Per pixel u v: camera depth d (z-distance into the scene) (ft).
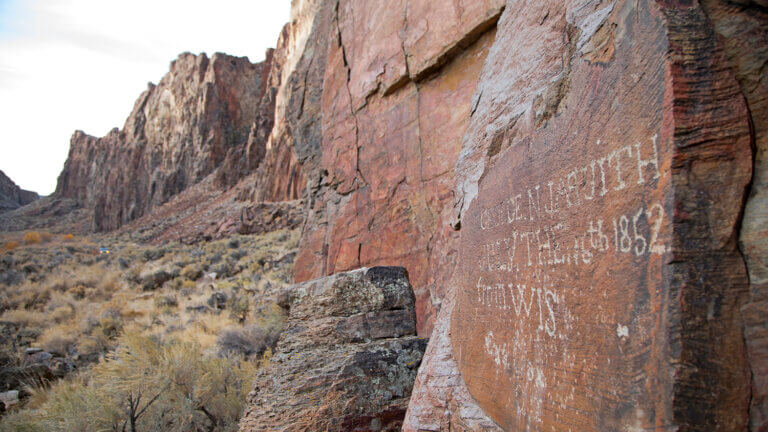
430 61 28.02
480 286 9.64
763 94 5.17
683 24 5.29
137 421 18.44
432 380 10.51
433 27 27.99
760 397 4.48
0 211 352.90
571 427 6.28
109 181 278.05
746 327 4.64
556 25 8.98
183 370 20.52
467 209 10.96
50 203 337.11
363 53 35.55
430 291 26.02
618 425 5.37
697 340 4.62
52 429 18.42
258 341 29.27
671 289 4.79
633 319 5.33
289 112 51.85
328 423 12.51
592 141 6.49
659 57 5.33
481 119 11.32
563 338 6.69
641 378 5.09
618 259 5.73
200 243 99.71
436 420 9.80
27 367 30.40
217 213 149.48
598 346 5.91
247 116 238.68
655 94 5.36
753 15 5.32
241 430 13.08
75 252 100.37
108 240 150.00
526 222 8.07
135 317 44.93
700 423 4.53
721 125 4.98
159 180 234.17
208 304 45.60
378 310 16.19
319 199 42.86
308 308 17.15
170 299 50.70
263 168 151.74
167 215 189.67
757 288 4.70
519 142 8.73
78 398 19.08
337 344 15.35
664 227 4.99
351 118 36.32
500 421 8.20
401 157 30.68
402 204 29.89
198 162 223.10
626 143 5.79
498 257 8.99
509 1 11.57
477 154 11.03
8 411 25.05
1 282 60.59
